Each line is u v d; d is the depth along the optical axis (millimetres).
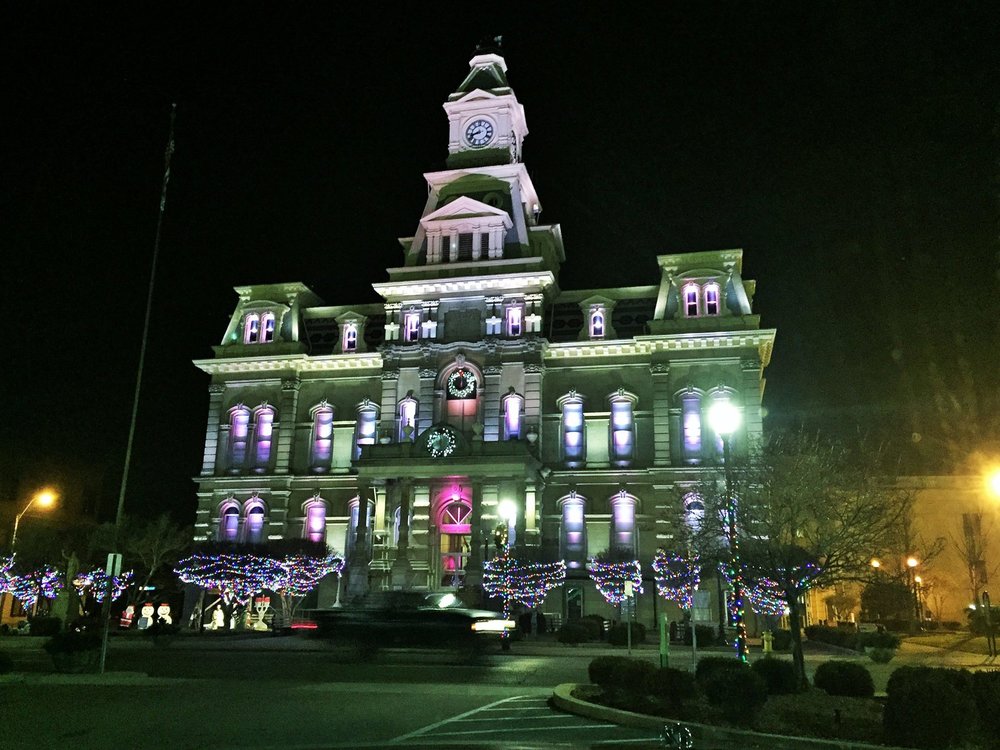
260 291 69750
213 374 68062
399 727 17188
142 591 65625
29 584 57344
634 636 46062
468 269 63281
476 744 15281
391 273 64562
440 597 37062
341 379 66375
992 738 15219
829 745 14789
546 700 21656
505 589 50875
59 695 22500
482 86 69562
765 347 60969
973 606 64562
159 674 29078
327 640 35281
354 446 64688
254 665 32875
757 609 41062
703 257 61406
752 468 31156
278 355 66562
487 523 57062
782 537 27203
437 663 33844
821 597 71375
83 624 49750
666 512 55062
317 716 18609
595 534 58656
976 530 74562
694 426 58312
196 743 15211
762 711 18219
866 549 27047
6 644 44531
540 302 61719
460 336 62781
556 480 59969
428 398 61500
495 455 56094
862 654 40219
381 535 58125
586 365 61656
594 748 14898
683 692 19031
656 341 59625
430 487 58844
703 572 46062
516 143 70375
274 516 64000
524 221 65062
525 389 60188
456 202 64750
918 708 14727
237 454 66375
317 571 57438
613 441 60156
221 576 55781
